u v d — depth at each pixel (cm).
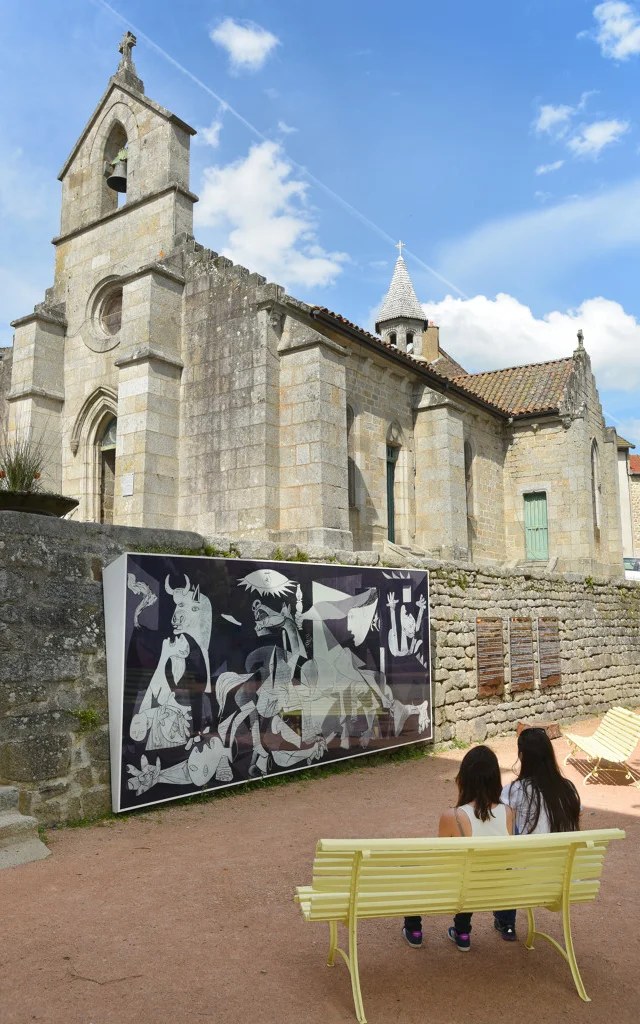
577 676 1644
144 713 763
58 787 698
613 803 885
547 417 2570
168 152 1903
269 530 1530
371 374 1992
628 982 429
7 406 2112
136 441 1652
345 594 1041
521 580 1495
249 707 881
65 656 727
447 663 1249
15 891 527
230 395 1628
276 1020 373
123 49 2083
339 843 375
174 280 1739
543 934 457
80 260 2053
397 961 447
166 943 451
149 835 678
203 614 838
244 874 578
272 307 1596
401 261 3538
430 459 2130
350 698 1030
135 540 823
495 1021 381
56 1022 363
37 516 730
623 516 4197
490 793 462
